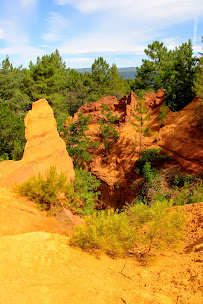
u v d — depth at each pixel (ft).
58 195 39.73
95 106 106.01
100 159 95.04
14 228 27.35
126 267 21.44
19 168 37.19
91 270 19.90
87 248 24.47
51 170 35.50
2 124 76.18
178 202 46.55
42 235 24.08
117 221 25.22
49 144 42.91
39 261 19.11
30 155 39.50
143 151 85.87
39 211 32.22
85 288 15.80
